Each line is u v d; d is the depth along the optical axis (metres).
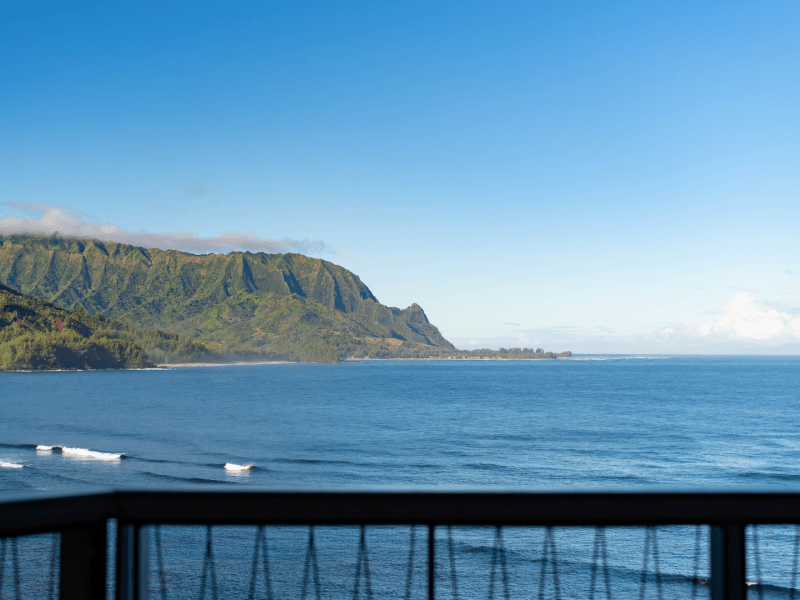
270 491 2.05
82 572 1.98
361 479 41.84
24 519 1.83
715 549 2.14
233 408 97.19
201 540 24.67
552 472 44.25
